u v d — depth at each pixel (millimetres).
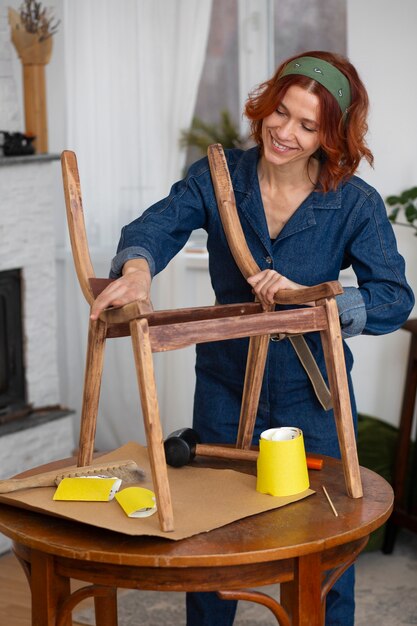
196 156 4566
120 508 1800
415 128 3947
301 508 1840
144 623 3188
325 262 2268
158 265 2178
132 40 4371
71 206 2012
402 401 4000
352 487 1896
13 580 3537
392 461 3785
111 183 4543
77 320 4781
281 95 2049
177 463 2039
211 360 2396
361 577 3518
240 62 4395
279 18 4301
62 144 4848
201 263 4398
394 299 2180
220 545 1659
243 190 2287
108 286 1836
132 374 4621
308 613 1737
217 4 4402
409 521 3611
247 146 4371
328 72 2041
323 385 2297
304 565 1718
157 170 4449
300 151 2098
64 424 4059
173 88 4352
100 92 4484
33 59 4309
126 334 1966
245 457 2090
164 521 1688
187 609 2459
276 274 2002
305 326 1880
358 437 3846
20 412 3938
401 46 3928
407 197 3906
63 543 1686
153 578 1680
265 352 2113
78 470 1957
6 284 3908
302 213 2236
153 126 4426
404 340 4078
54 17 4445
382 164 4031
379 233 2234
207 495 1884
